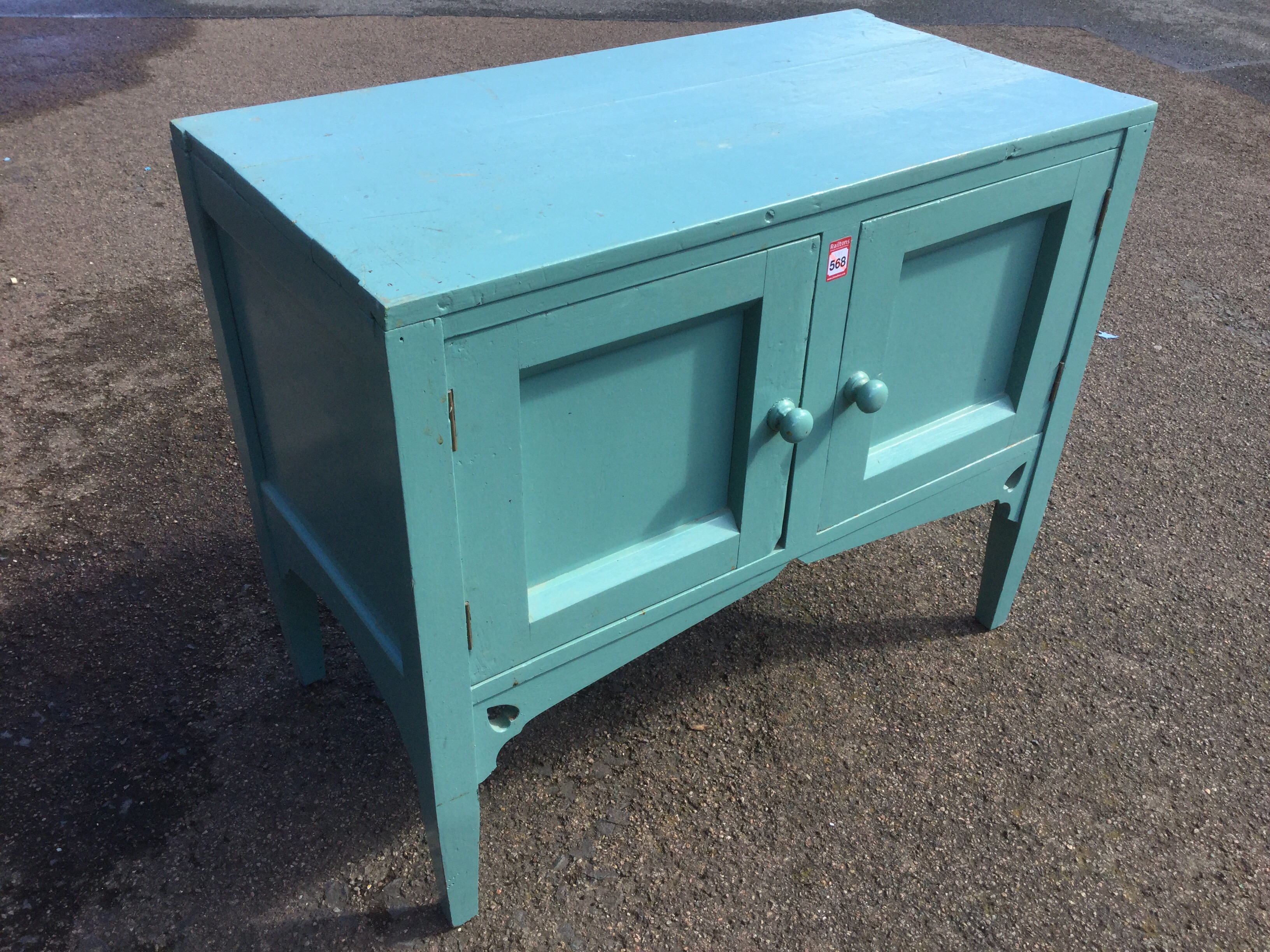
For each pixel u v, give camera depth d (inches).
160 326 139.4
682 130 65.5
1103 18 281.7
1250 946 71.5
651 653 94.6
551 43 245.0
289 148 61.1
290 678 90.2
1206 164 199.2
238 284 65.7
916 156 61.0
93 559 101.7
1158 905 74.0
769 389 62.2
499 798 80.7
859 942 71.0
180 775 81.1
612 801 80.7
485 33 252.4
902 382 71.8
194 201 65.1
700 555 66.4
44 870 73.7
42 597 96.9
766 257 56.4
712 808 80.3
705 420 62.4
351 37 247.6
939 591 102.9
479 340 48.1
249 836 76.8
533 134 64.6
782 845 77.5
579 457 57.6
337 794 80.2
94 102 205.9
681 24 261.9
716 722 87.8
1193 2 298.8
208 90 213.3
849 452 70.0
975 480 81.7
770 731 87.0
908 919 72.6
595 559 63.0
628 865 75.8
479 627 57.9
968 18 276.1
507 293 47.6
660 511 64.2
